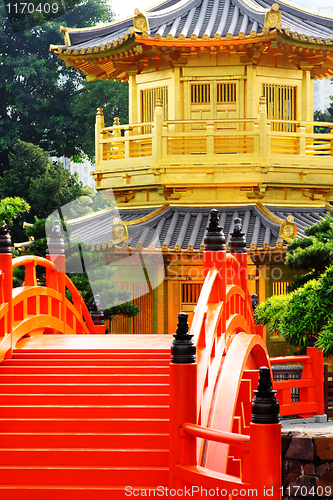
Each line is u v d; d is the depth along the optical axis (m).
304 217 17.88
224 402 6.14
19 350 7.48
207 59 17.81
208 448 5.70
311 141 18.12
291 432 9.66
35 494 5.55
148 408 6.24
